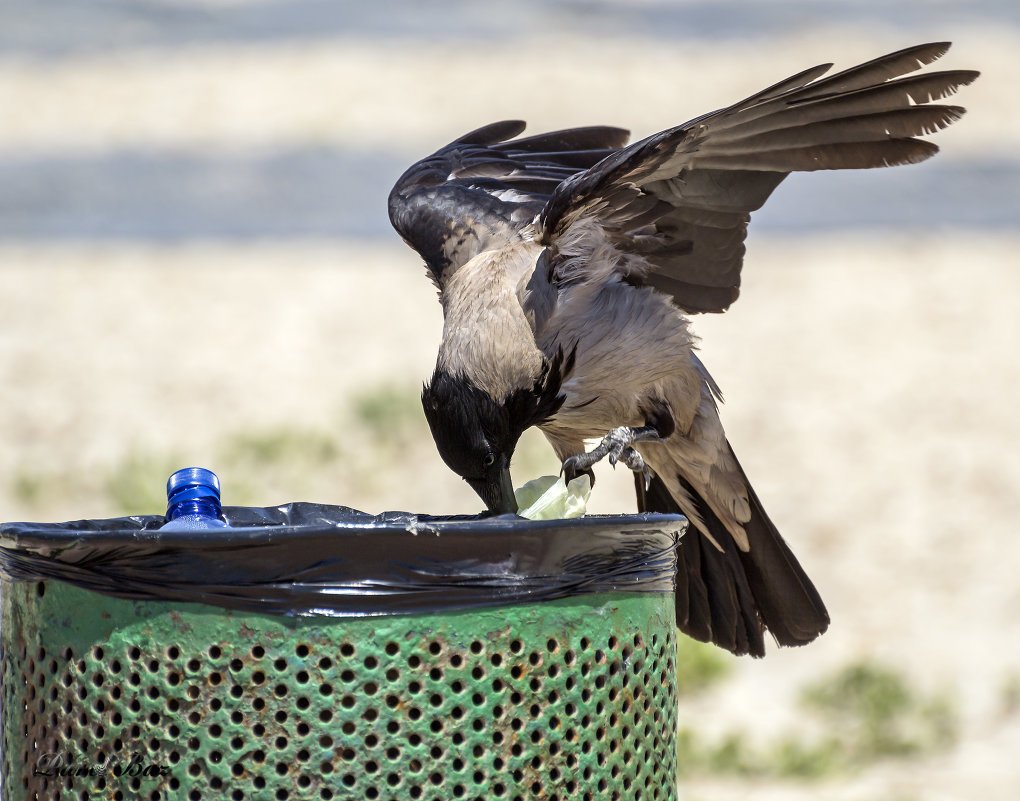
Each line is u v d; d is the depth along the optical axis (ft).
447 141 118.11
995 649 41.39
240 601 15.10
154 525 18.34
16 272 81.35
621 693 16.38
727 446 26.63
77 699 15.57
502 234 26.43
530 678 15.65
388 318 74.23
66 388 62.28
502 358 23.22
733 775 34.37
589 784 16.06
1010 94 136.36
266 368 65.87
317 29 164.14
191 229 93.20
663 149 21.90
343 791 15.17
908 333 72.23
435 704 15.34
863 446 57.62
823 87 20.59
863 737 36.37
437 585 15.31
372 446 57.11
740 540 27.32
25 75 139.03
